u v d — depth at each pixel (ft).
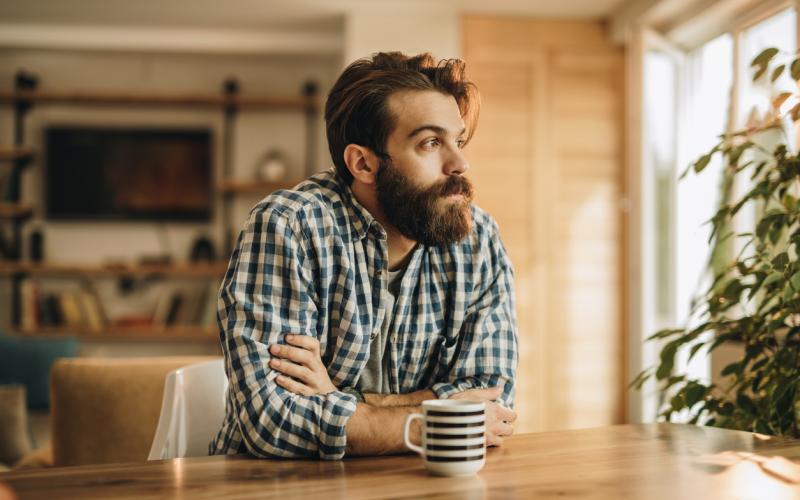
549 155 14.55
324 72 17.54
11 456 9.85
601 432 4.29
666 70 13.75
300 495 2.92
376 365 4.44
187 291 16.92
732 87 11.73
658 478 3.17
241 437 4.17
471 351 4.55
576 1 13.83
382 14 14.51
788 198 5.40
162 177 17.15
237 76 17.40
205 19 15.29
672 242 13.55
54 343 12.99
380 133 4.17
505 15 14.55
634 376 13.43
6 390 10.12
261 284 4.00
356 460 3.62
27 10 14.84
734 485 3.05
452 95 4.29
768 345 5.27
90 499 2.88
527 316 14.43
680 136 13.74
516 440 4.06
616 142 14.69
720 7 11.80
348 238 4.31
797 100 5.48
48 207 16.80
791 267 4.95
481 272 4.70
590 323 14.56
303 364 3.95
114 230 17.17
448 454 3.21
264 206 4.17
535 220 14.48
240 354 3.86
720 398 5.41
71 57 17.07
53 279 16.88
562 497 2.88
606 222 14.64
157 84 17.24
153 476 3.26
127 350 16.99
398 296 4.45
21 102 16.74
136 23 15.64
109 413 6.47
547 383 14.43
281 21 15.30
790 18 10.69
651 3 12.84
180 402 4.45
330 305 4.26
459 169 4.17
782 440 4.01
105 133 17.01
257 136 17.44
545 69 14.60
